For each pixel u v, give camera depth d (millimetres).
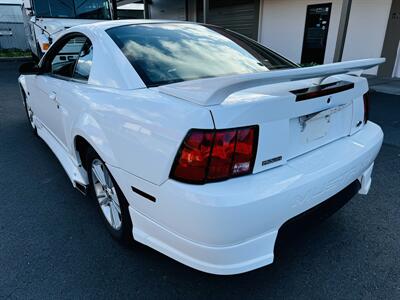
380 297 1761
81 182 2500
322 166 1641
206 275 1927
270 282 1877
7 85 8930
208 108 1370
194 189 1371
